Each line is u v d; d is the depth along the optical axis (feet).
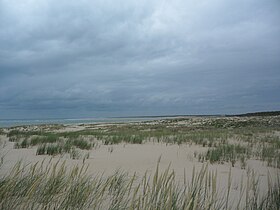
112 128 111.45
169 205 9.45
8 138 51.65
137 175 20.15
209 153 31.60
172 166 25.18
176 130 88.02
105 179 17.54
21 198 10.32
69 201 10.18
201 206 10.28
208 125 114.21
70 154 30.42
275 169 24.80
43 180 12.50
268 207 11.39
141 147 41.29
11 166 21.30
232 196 14.61
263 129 86.74
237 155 31.58
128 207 10.50
